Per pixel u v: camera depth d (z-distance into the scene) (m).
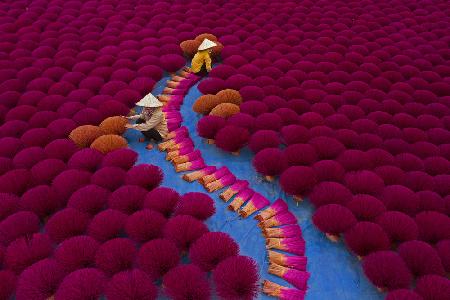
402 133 5.78
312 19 8.99
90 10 9.31
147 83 6.79
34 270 3.69
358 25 8.85
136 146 5.86
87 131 5.60
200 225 4.21
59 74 7.02
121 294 3.47
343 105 6.26
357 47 7.93
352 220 4.35
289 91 6.53
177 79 7.39
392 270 3.78
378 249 4.09
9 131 5.66
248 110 6.09
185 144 5.79
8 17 8.90
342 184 4.98
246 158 5.63
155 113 5.55
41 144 5.52
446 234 4.26
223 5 9.68
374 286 3.97
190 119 6.50
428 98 6.61
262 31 8.38
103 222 4.20
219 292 3.63
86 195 4.53
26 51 7.61
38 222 4.39
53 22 8.79
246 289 3.63
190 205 4.48
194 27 8.68
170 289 3.59
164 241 3.96
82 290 3.51
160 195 4.56
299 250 4.28
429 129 5.94
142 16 9.06
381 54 7.79
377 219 4.40
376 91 6.63
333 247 4.37
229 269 3.68
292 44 8.11
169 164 5.53
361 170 5.08
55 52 7.71
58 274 3.72
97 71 7.04
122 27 8.62
